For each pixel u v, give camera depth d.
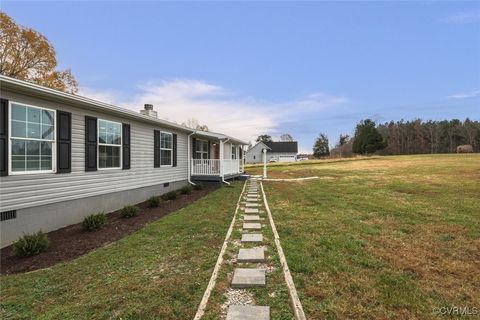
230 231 5.93
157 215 8.35
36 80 19.83
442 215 7.31
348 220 6.85
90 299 3.33
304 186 14.88
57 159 7.07
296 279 3.60
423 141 57.41
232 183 16.91
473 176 16.88
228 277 3.72
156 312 2.95
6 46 18.39
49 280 3.98
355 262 4.16
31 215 6.42
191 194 12.60
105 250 5.15
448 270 3.90
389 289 3.33
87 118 8.12
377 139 52.38
